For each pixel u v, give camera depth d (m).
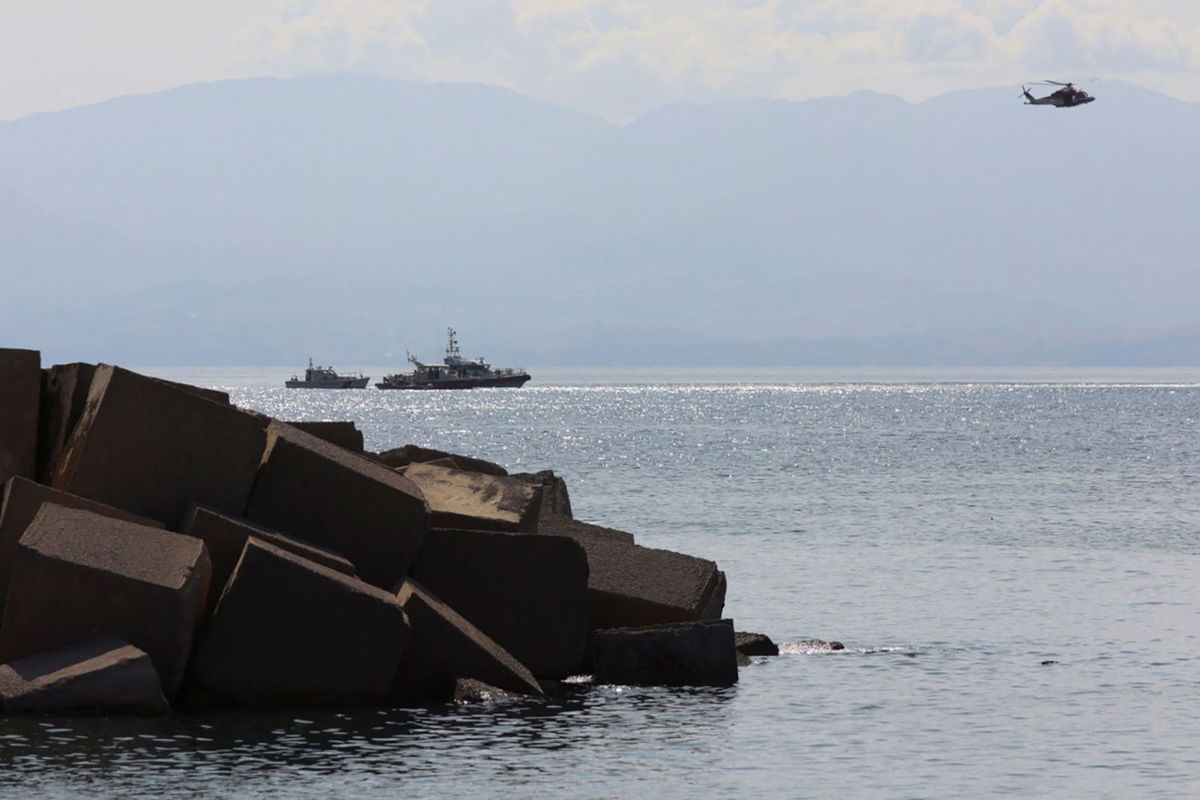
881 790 66.81
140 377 83.62
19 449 88.50
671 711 82.19
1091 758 73.00
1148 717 82.12
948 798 65.69
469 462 122.81
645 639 90.25
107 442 82.75
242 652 76.88
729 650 91.00
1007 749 74.56
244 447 84.31
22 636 74.94
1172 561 158.12
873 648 104.56
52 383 92.12
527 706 81.81
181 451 83.56
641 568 98.19
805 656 101.06
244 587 76.75
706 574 99.06
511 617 89.31
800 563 156.00
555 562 89.69
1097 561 158.12
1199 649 103.88
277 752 69.88
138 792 63.03
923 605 126.12
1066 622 116.44
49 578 74.44
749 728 78.44
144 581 75.00
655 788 66.44
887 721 80.62
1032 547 172.25
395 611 78.88
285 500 85.50
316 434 103.62
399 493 86.56
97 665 73.56
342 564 81.94
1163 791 67.19
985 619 118.19
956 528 195.62
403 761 69.44
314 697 78.12
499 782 66.62
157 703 74.31
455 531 89.12
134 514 81.56
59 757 67.25
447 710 79.88
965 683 91.50
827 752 73.62
